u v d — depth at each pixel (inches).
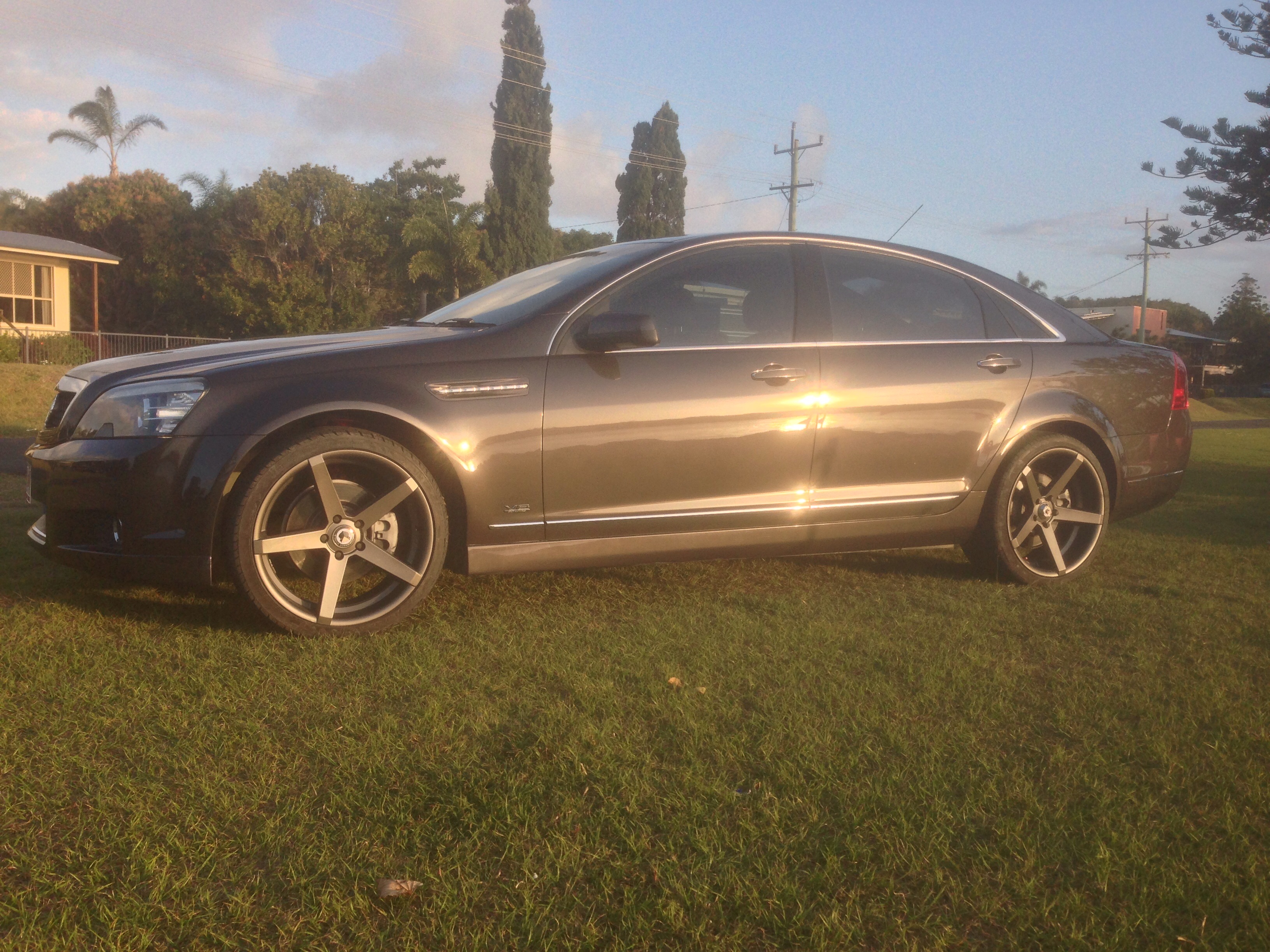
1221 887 76.9
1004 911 73.5
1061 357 186.5
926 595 171.5
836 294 171.0
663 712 109.7
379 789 88.7
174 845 78.0
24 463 320.2
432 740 100.1
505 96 1636.3
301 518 137.9
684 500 154.6
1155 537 244.8
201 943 66.9
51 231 1631.4
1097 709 116.2
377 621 136.9
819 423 162.2
